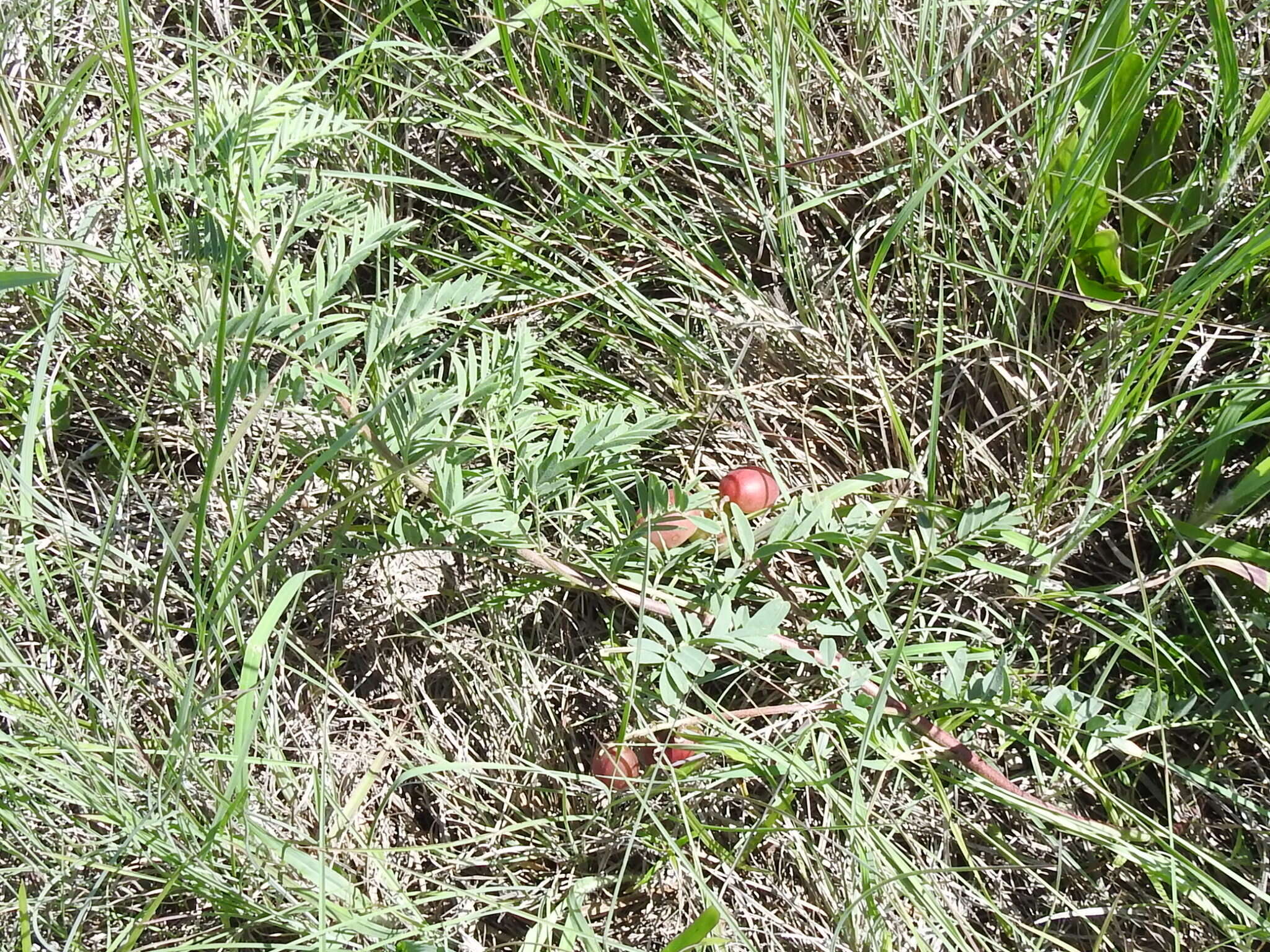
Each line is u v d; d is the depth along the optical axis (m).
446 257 0.66
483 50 0.70
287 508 0.64
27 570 0.61
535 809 0.63
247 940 0.58
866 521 0.61
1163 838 0.57
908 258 0.68
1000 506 0.60
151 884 0.59
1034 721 0.58
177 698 0.58
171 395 0.61
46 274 0.52
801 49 0.67
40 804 0.56
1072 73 0.61
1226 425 0.60
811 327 0.67
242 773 0.53
